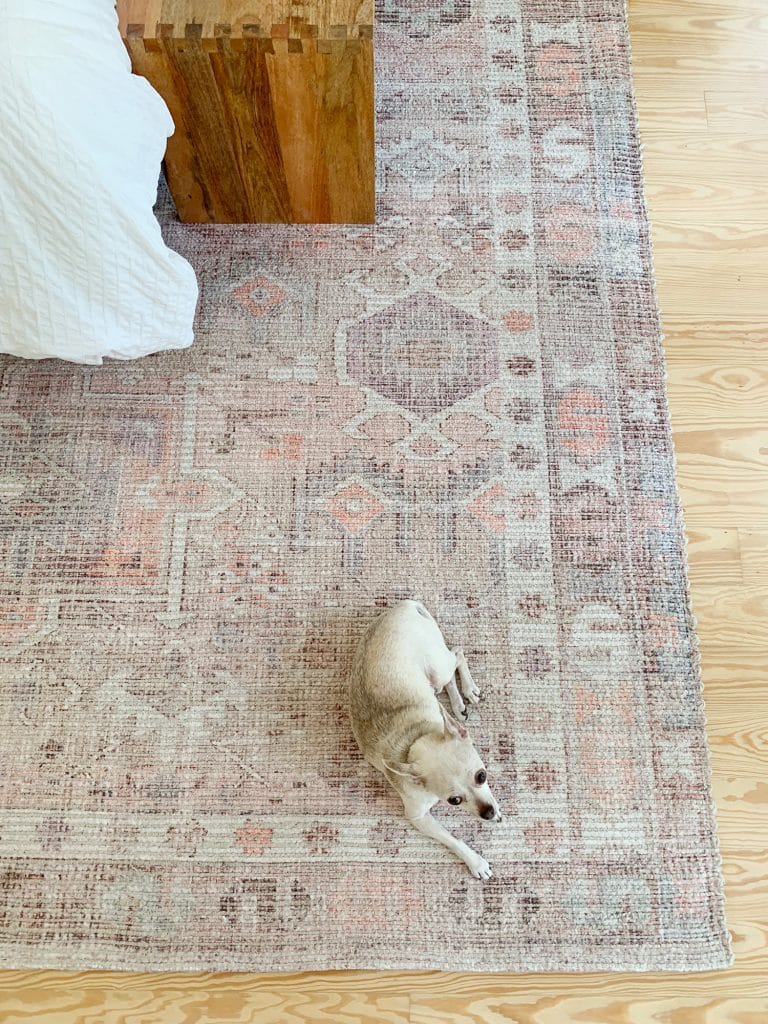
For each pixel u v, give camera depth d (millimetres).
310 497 1649
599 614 1598
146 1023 1419
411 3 1952
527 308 1765
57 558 1606
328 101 1500
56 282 1395
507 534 1635
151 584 1598
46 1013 1420
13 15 1225
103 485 1647
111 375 1706
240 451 1673
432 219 1815
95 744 1519
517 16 1952
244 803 1496
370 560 1618
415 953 1431
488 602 1600
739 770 1544
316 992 1435
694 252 1833
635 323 1764
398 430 1689
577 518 1646
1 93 1226
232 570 1607
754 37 1962
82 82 1275
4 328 1443
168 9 1404
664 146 1902
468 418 1699
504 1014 1425
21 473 1649
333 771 1511
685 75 1949
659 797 1509
